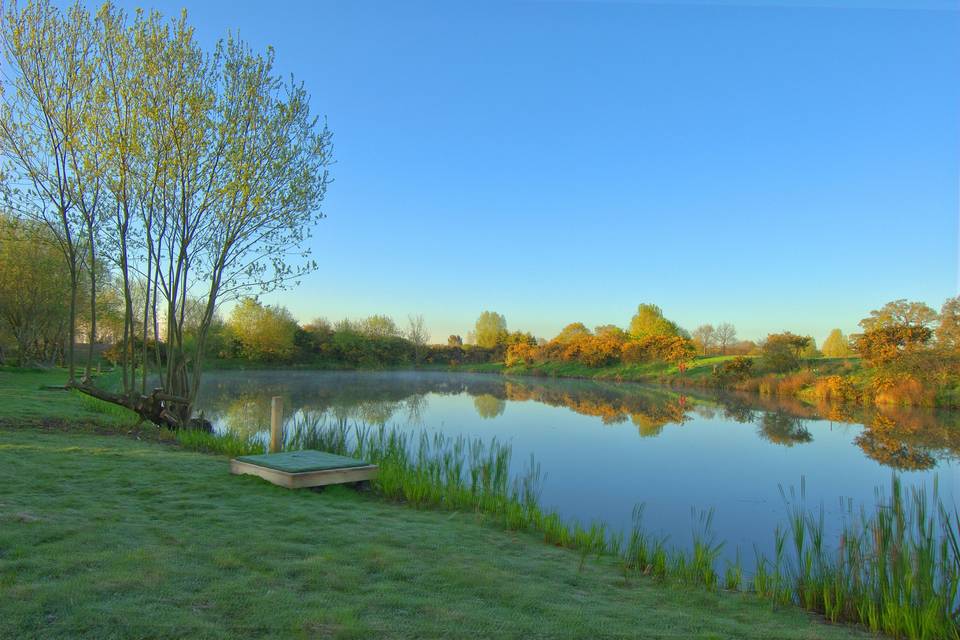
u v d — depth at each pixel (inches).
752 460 511.5
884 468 484.4
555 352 2454.5
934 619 160.2
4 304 1075.3
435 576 163.9
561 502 361.4
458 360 2915.8
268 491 258.7
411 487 290.4
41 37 410.0
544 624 136.9
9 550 150.7
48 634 110.0
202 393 1122.7
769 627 158.1
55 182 424.2
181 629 116.3
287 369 2301.9
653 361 1962.4
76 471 264.2
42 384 823.1
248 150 462.3
